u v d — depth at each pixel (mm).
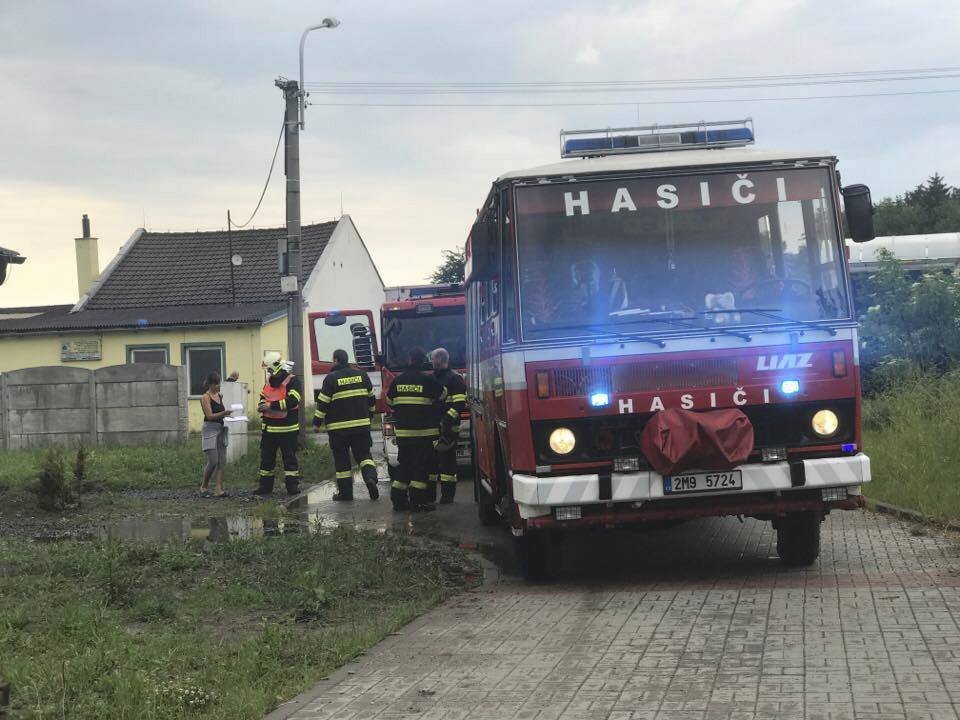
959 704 5242
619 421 8766
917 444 14414
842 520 12016
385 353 20312
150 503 16078
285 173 22359
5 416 24391
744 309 8805
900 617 7078
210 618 8430
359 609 8609
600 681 6039
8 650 7191
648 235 8914
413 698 5969
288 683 6438
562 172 8984
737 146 10250
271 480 17094
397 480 15117
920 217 61438
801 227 8938
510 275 8930
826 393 8758
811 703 5387
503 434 9461
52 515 14898
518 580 9852
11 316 55125
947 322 20406
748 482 8617
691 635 6965
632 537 12086
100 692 6270
